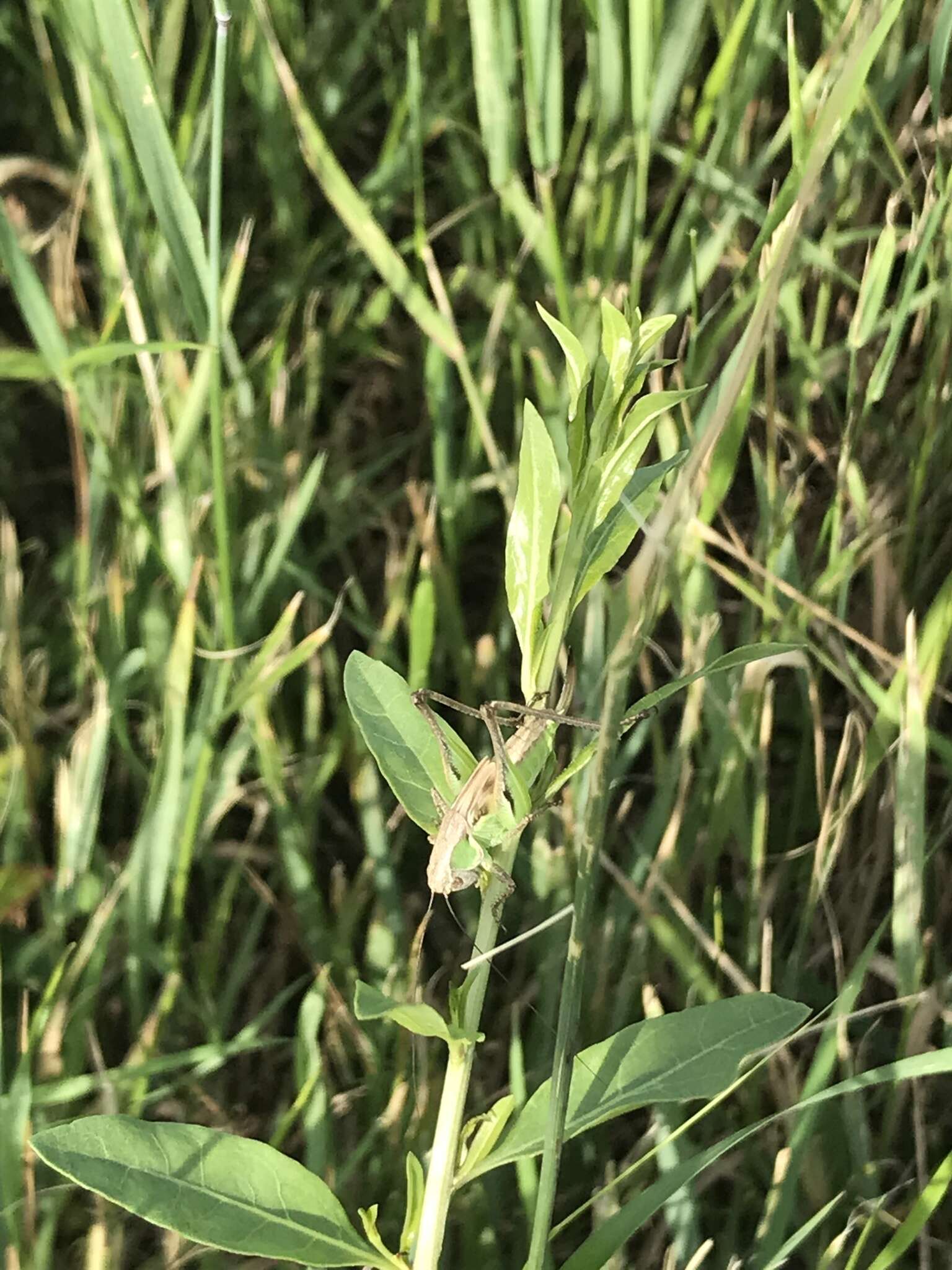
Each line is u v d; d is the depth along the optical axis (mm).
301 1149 257
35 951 259
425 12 315
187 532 271
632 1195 238
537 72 254
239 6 297
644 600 125
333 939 267
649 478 162
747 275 284
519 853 271
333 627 307
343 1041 262
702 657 257
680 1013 185
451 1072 167
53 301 281
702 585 261
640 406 144
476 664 291
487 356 296
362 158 340
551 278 299
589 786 137
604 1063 181
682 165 277
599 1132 254
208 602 278
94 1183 162
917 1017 234
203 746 255
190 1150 169
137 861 256
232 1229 166
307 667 287
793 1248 213
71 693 296
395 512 318
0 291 326
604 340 142
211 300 226
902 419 296
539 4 249
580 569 152
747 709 260
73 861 259
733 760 260
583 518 144
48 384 321
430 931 283
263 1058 270
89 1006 247
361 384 330
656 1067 180
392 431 332
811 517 299
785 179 302
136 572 281
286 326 301
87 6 246
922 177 287
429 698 153
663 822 265
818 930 272
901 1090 245
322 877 293
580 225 297
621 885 259
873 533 272
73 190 297
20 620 293
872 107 261
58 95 295
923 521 282
